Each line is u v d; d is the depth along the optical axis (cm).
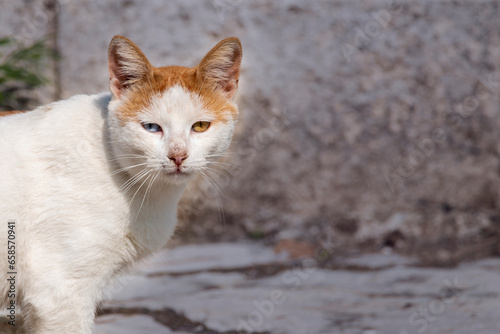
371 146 734
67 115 348
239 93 715
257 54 716
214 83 366
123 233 346
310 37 719
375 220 723
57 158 336
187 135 350
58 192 333
